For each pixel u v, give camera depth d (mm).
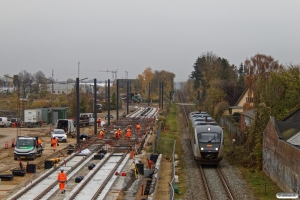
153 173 28266
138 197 22859
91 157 36406
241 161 34281
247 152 35531
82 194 23109
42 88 116250
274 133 27312
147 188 24047
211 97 78375
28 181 26422
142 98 148750
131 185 26000
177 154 39719
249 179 28234
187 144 47188
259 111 35094
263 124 34344
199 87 116938
